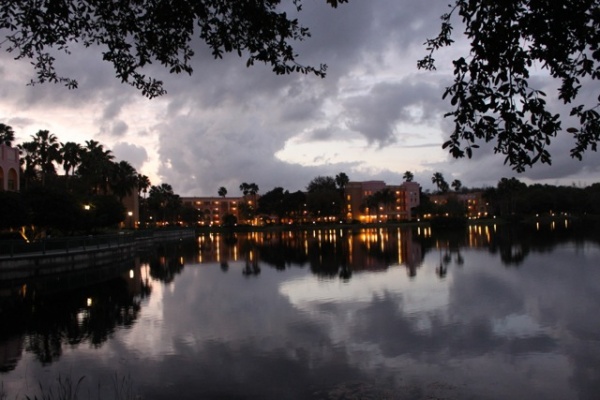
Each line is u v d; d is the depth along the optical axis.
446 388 8.70
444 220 92.31
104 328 13.88
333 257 35.03
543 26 4.22
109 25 5.74
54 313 16.34
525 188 129.88
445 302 16.17
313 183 144.25
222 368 10.04
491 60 4.41
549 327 12.63
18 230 36.53
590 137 4.73
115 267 31.86
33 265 26.89
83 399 8.54
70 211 34.97
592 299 16.05
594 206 113.69
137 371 9.97
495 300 16.30
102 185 62.28
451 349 10.96
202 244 60.81
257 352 11.10
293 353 10.95
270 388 8.88
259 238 75.38
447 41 5.26
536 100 4.42
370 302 16.55
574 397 8.23
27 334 13.34
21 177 55.38
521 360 10.12
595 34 4.29
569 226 76.62
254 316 14.95
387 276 23.20
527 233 60.28
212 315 15.34
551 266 25.16
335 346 11.41
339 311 15.23
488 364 9.91
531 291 17.81
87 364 10.52
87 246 32.44
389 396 8.39
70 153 54.88
